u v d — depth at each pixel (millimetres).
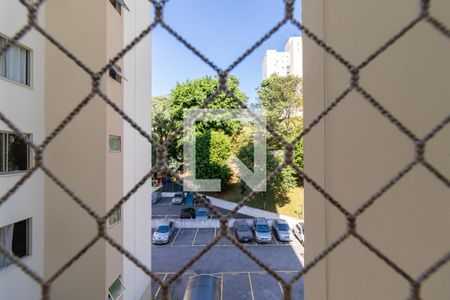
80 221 5141
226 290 8734
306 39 4488
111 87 5496
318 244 3965
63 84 5223
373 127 2621
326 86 3703
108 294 5242
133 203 6660
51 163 5172
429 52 1914
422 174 1999
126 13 6254
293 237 13398
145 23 7641
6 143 4535
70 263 786
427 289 1937
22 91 4727
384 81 2453
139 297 6980
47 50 5234
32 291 4879
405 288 2154
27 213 4797
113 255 5504
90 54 5203
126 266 6160
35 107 4980
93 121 5230
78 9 5250
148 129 7844
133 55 6715
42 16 5156
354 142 2973
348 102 3117
